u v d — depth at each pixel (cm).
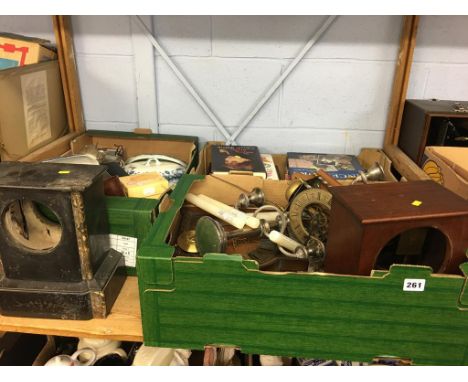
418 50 143
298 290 82
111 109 158
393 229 79
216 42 145
